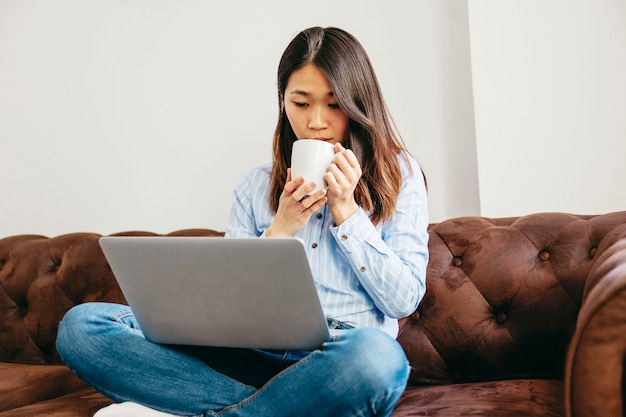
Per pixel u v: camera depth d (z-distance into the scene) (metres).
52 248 1.88
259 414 0.94
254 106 2.02
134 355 1.03
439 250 1.48
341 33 1.29
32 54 2.30
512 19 1.69
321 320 0.92
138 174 2.14
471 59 1.72
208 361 1.09
